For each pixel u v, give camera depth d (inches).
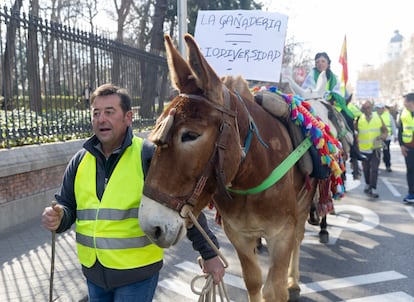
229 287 180.4
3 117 289.7
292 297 166.7
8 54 263.4
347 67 397.4
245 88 129.3
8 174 247.1
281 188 121.1
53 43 301.3
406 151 348.8
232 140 96.9
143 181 93.7
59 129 311.1
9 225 252.7
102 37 358.3
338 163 164.4
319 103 192.7
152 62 462.9
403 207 338.0
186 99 92.5
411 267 203.9
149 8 920.3
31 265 198.1
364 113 388.2
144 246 94.0
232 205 122.2
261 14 219.6
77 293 170.1
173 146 87.7
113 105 94.7
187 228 92.8
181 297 169.6
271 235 123.3
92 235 93.3
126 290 94.6
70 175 100.6
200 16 229.8
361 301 166.4
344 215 311.3
